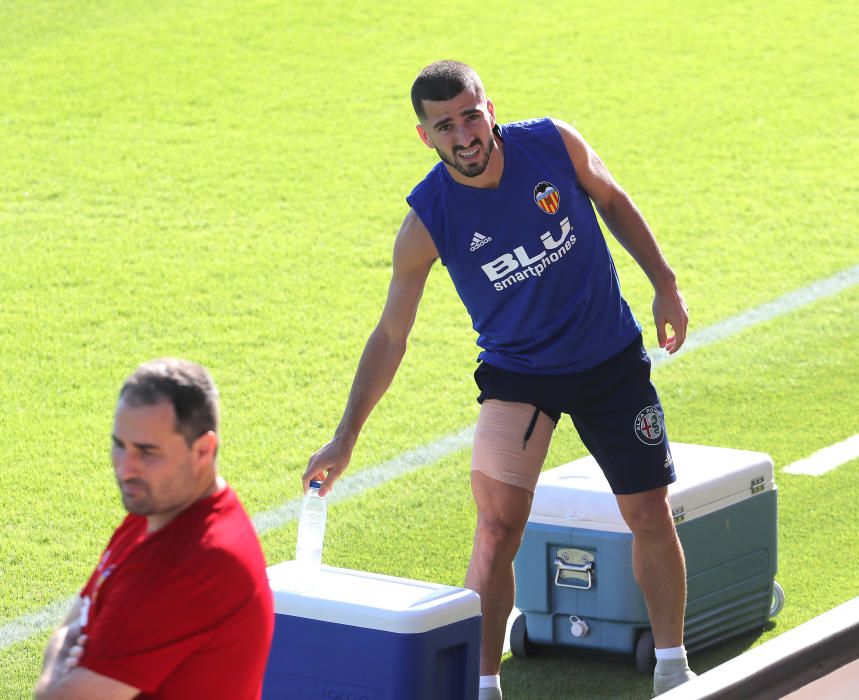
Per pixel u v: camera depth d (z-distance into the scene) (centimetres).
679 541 1638
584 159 1561
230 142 4234
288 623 1380
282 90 4628
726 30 5241
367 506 2272
